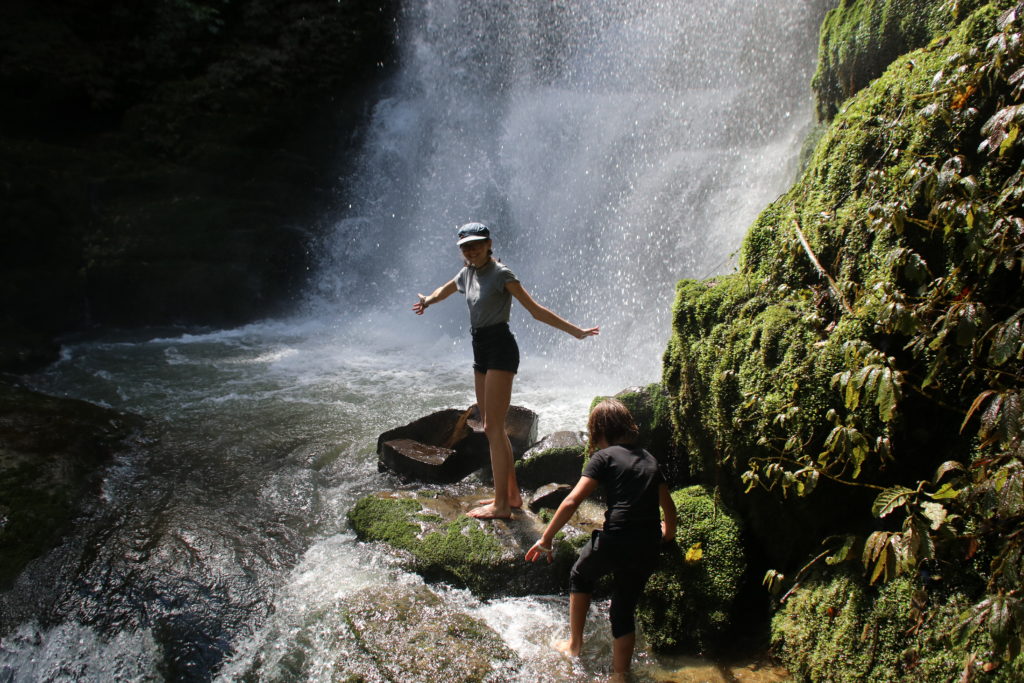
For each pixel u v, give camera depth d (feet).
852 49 17.38
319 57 37.22
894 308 9.44
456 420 17.02
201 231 31.91
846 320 10.57
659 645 10.81
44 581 12.01
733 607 11.02
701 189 25.88
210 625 11.15
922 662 8.68
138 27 35.14
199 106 34.55
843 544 10.34
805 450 10.54
